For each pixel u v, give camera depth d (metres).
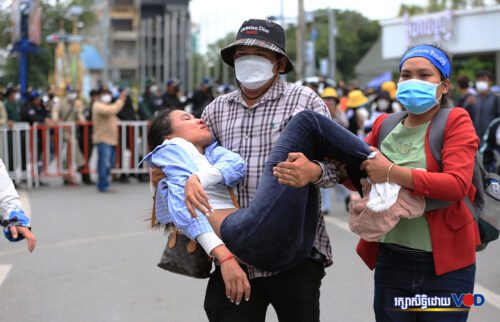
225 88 14.49
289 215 2.73
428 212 2.97
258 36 3.02
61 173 12.70
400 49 29.50
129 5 73.19
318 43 47.06
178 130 3.10
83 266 6.51
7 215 3.26
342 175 2.99
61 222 8.73
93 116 11.59
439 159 2.94
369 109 10.20
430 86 2.95
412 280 3.03
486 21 26.23
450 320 2.99
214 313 3.09
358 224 2.95
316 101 3.07
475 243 3.06
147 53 68.56
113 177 13.33
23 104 13.02
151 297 5.54
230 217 2.84
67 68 34.16
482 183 3.11
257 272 3.00
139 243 7.48
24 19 15.62
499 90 17.42
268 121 3.06
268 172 2.81
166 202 3.01
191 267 3.05
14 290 5.77
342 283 5.85
